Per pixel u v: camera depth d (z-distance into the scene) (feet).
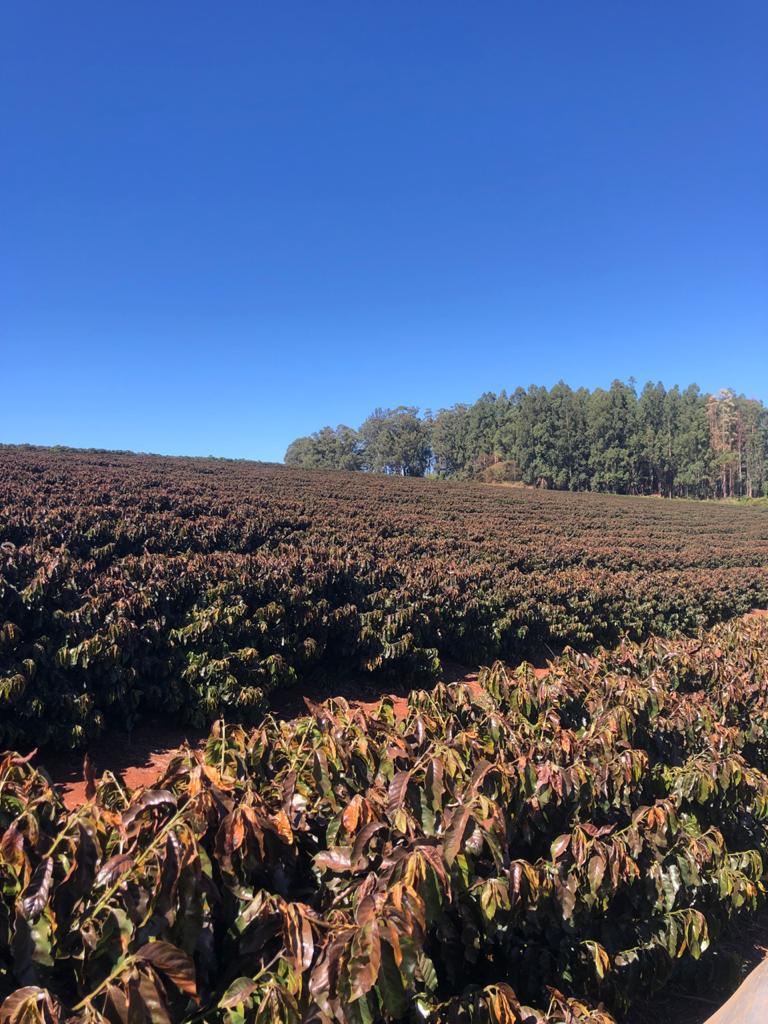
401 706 31.86
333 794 9.98
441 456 421.18
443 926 8.50
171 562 31.30
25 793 8.95
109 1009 6.26
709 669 21.83
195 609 28.22
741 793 14.73
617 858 10.59
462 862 8.64
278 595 31.17
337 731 11.03
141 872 7.30
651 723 15.69
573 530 104.42
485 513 120.37
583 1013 9.14
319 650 31.01
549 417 361.92
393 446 407.64
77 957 7.07
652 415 363.56
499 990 8.40
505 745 12.29
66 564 27.14
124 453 159.02
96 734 22.53
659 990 12.32
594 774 12.36
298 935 7.30
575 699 16.47
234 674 26.84
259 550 44.91
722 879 12.46
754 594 69.46
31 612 23.63
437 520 90.27
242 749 11.62
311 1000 7.14
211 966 7.45
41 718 21.76
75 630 23.56
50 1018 6.05
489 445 405.80
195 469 129.59
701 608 55.62
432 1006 8.14
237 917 7.84
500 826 9.29
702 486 360.07
